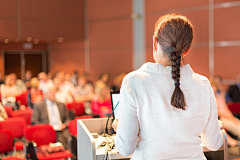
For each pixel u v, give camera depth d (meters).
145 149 1.10
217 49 6.45
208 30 6.58
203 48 6.68
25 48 11.78
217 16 6.42
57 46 11.34
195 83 1.15
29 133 3.70
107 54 9.34
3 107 5.41
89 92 8.09
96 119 2.13
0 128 4.09
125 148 1.09
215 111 1.20
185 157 1.12
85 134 1.71
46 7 9.12
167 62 1.16
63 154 3.52
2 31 8.47
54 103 4.91
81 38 9.88
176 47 1.11
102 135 2.05
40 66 12.08
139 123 1.10
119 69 9.00
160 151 1.09
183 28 1.12
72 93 8.50
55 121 4.83
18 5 8.66
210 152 1.92
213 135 1.22
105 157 1.57
